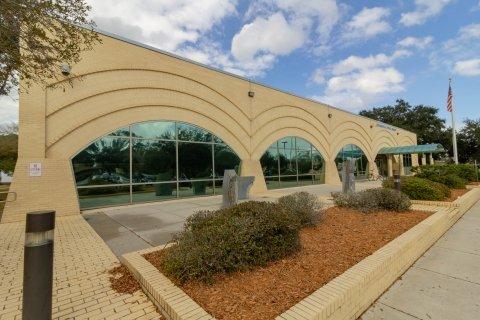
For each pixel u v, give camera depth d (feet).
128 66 42.19
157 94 45.91
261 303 10.71
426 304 13.01
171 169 47.60
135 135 43.37
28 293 8.55
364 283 12.36
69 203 34.96
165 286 12.07
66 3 19.76
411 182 37.11
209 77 53.52
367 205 28.09
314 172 79.56
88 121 38.45
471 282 15.33
